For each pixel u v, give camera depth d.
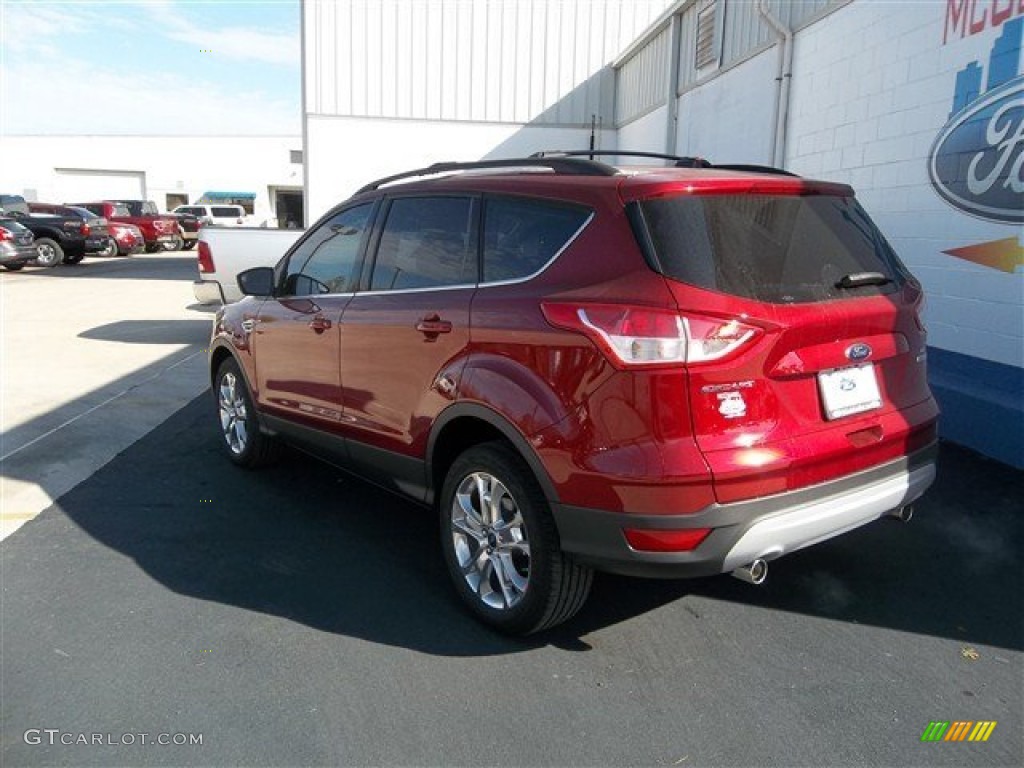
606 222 3.04
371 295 4.08
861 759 2.70
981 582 3.89
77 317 12.84
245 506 4.95
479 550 3.48
